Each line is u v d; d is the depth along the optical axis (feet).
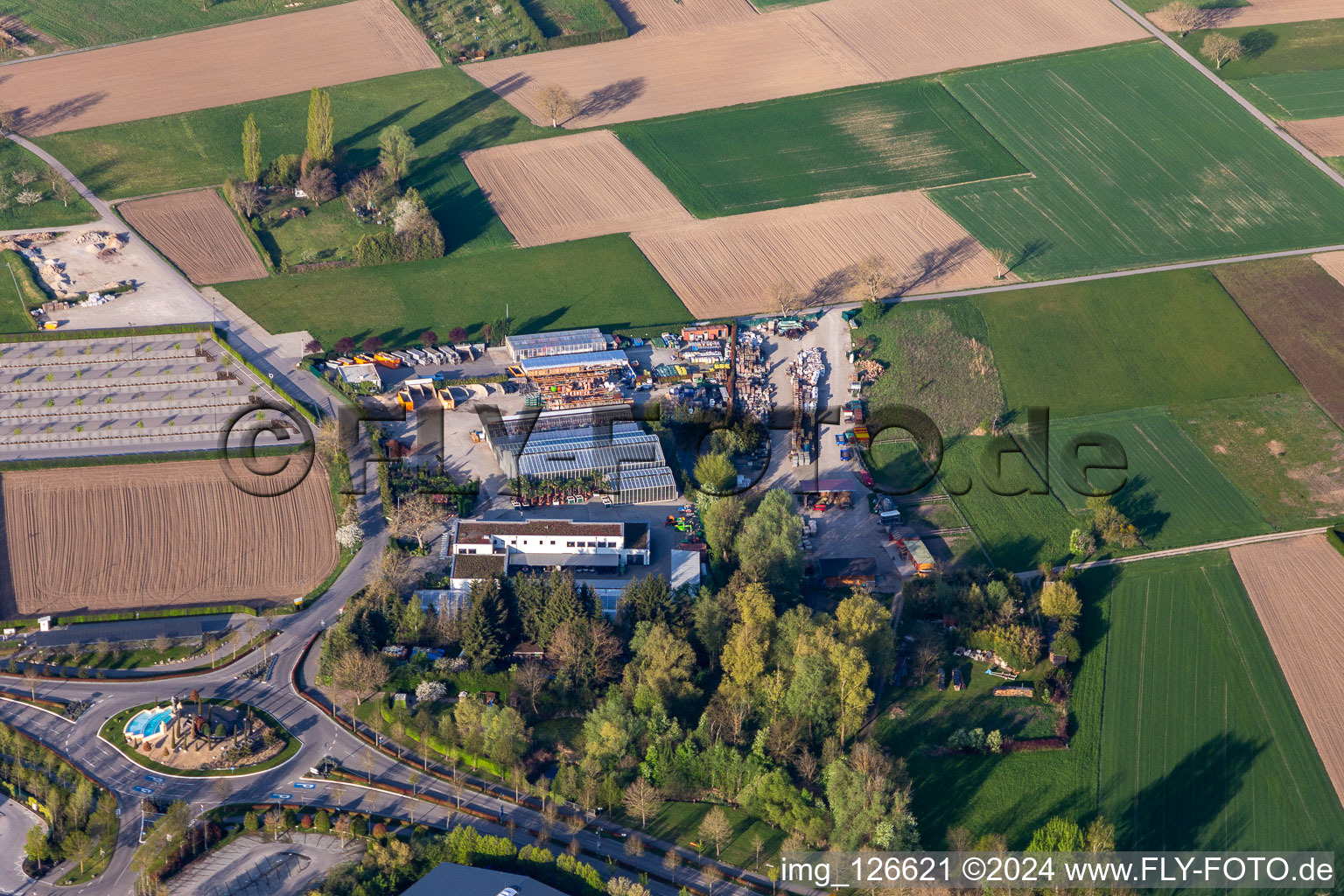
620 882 619.26
